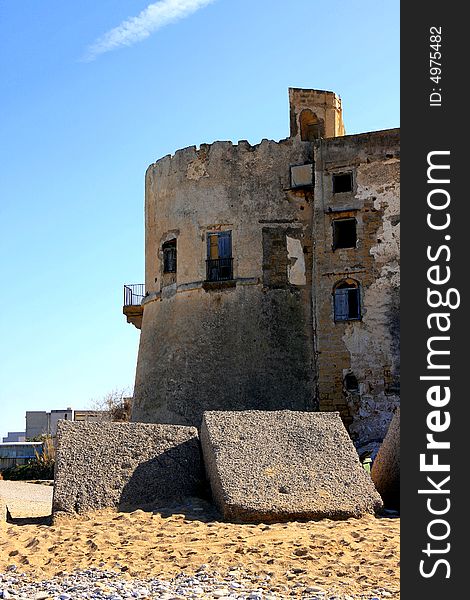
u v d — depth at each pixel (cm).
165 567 1143
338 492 1460
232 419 1591
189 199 3522
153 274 3669
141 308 3869
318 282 3216
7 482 3419
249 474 1470
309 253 3391
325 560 1159
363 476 1497
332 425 1596
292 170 3431
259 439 1545
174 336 3456
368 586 1045
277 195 3438
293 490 1448
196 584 1054
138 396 3588
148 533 1323
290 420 1597
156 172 3697
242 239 3419
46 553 1235
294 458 1514
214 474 1495
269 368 3297
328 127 3600
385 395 3056
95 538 1293
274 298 3366
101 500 1486
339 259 3203
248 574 1101
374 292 3139
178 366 3403
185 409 3338
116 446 1572
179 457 1588
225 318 3381
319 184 3275
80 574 1116
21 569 1155
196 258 3462
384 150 3212
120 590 1027
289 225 3416
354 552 1197
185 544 1252
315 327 3231
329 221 3241
